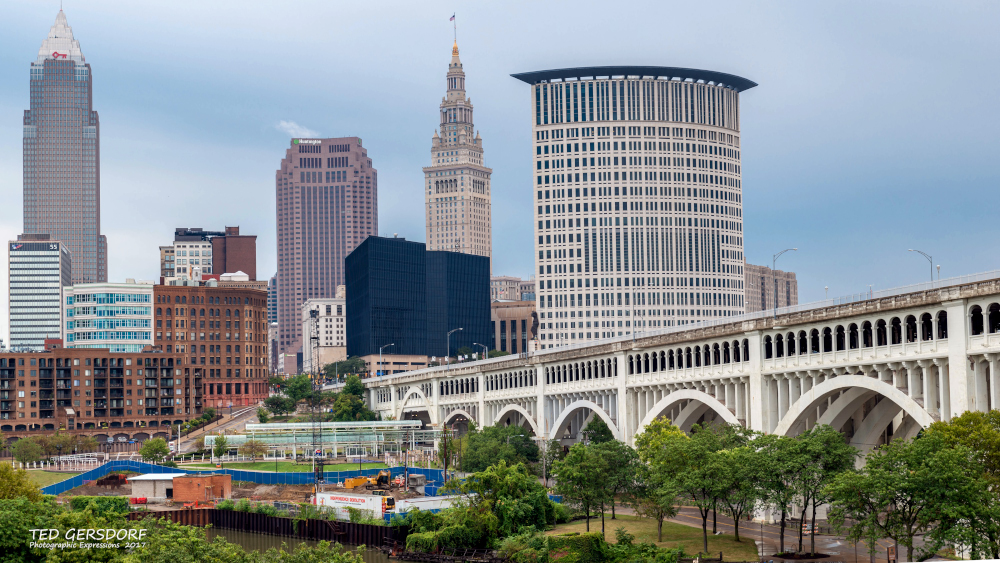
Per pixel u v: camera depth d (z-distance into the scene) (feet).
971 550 263.70
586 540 342.64
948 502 261.85
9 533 313.73
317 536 451.53
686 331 477.36
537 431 631.56
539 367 630.33
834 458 331.16
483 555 383.45
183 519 501.56
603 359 558.56
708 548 346.54
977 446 286.25
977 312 325.01
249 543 459.32
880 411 384.88
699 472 345.51
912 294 345.10
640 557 328.08
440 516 416.87
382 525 425.28
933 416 336.08
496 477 408.87
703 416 525.75
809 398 388.16
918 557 282.15
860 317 369.50
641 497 393.70
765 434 376.07
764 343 422.00
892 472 275.80
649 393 515.09
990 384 319.88
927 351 339.36
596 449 401.49
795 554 325.62
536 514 407.44
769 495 337.11
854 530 282.36
